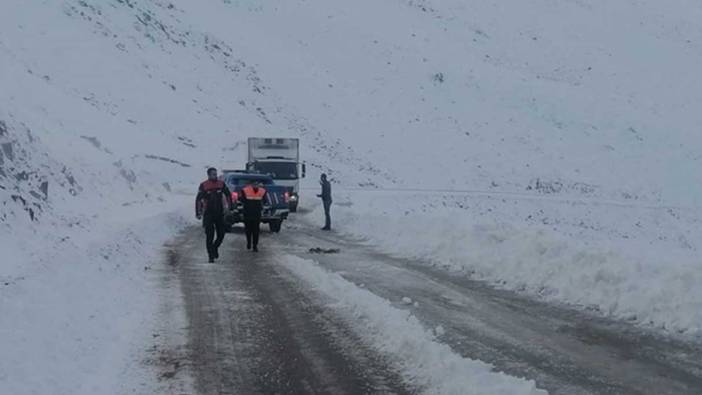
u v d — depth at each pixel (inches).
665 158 3031.5
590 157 2987.2
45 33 2524.6
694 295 362.3
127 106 2278.5
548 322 365.1
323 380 267.6
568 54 4362.7
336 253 655.8
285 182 1291.8
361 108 3088.1
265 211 863.7
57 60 2381.9
